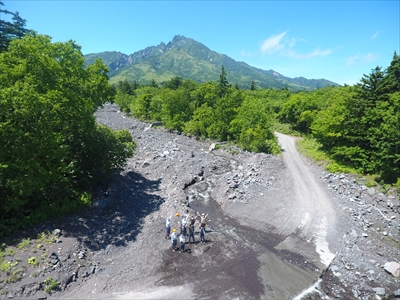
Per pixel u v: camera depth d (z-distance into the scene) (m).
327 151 40.09
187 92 79.06
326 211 24.08
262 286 14.93
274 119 74.94
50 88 18.66
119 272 15.50
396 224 21.86
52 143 17.55
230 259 17.22
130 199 24.75
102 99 26.00
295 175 33.00
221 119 57.81
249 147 46.47
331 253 18.36
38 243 15.77
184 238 17.50
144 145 46.25
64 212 19.22
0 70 17.67
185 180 30.80
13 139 15.59
